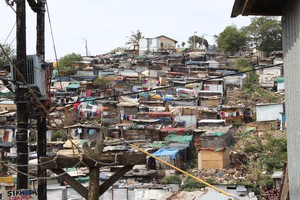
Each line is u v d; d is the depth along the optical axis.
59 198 29.09
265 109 54.66
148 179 36.97
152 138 50.53
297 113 6.88
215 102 63.34
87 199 8.94
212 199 27.12
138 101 63.62
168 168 38.91
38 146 12.49
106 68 84.12
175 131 50.53
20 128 11.59
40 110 12.17
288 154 7.43
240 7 7.18
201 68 79.69
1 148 43.03
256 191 30.53
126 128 51.12
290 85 7.13
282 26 7.39
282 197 10.06
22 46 11.70
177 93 66.25
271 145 41.53
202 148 40.75
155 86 70.69
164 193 30.73
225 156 40.75
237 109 57.69
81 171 34.06
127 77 72.44
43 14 13.13
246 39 98.31
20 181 11.40
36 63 11.85
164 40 110.19
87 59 92.50
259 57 86.06
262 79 71.06
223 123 53.81
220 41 100.69
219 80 69.50
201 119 57.19
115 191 31.14
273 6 7.30
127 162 8.89
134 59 92.38
